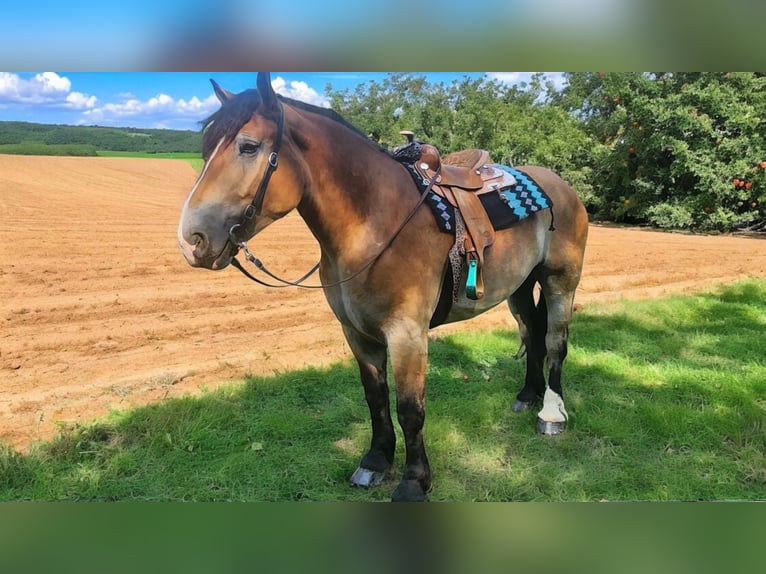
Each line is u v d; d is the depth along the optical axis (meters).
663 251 10.82
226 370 4.46
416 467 2.59
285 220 13.55
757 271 8.91
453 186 2.62
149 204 15.99
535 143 18.75
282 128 2.10
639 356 4.74
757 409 3.58
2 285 6.55
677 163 14.33
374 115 23.03
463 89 22.56
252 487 2.79
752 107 13.58
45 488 2.73
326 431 3.38
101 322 5.56
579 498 2.73
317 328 5.70
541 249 3.14
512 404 3.72
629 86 15.42
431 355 4.71
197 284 7.20
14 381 4.12
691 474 2.93
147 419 3.40
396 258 2.31
